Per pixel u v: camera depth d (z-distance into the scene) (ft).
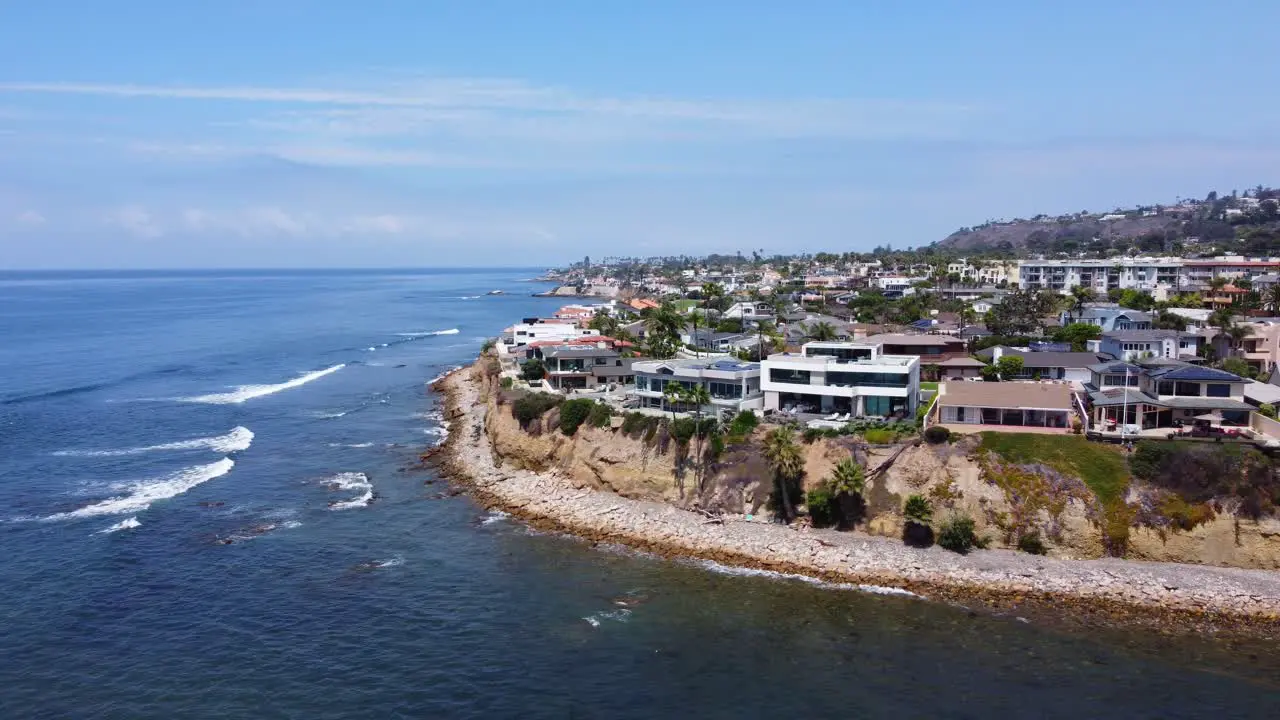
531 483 281.54
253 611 190.29
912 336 382.63
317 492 278.67
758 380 290.35
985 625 181.98
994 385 254.88
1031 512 214.69
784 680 160.76
